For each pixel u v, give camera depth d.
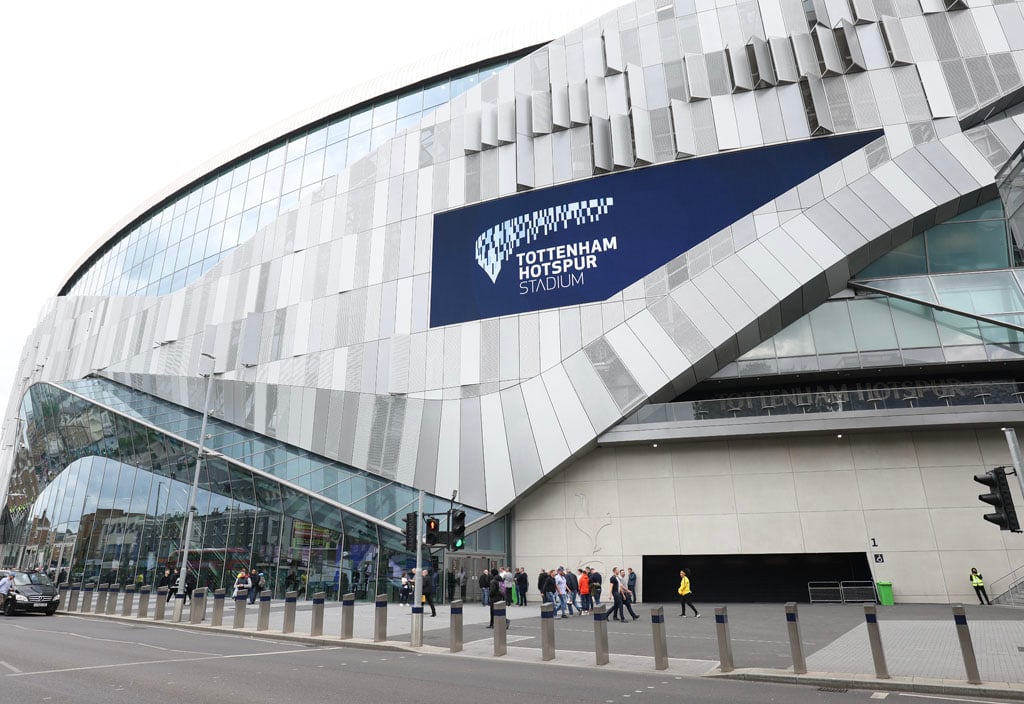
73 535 37.34
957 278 25.42
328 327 32.97
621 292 27.55
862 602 22.83
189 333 38.69
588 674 9.91
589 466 26.27
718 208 27.38
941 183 25.59
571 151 30.31
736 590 26.97
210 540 29.52
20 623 18.73
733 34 29.83
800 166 27.11
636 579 24.39
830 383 27.03
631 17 31.73
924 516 23.25
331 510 26.52
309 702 7.70
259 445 31.30
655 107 29.53
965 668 8.95
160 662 11.01
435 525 14.41
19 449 50.84
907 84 27.45
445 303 30.52
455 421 27.80
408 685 8.88
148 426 34.56
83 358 48.06
